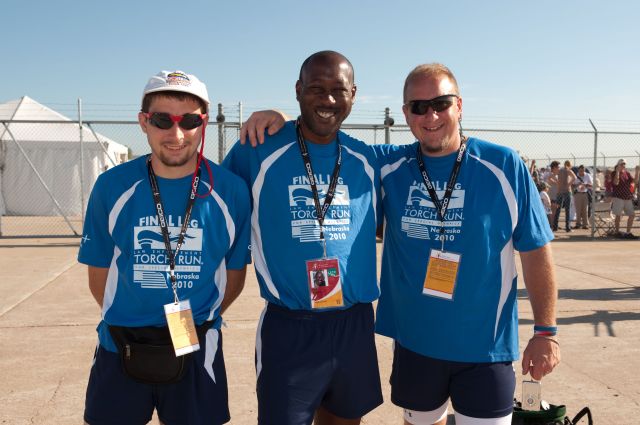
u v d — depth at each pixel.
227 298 2.30
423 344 2.30
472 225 2.22
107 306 2.08
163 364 2.01
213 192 2.11
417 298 2.30
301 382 2.18
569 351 4.45
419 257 2.30
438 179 2.32
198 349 2.05
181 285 2.05
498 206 2.23
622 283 7.09
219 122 10.35
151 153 2.14
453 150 2.32
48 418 3.23
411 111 2.29
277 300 2.22
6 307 5.74
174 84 1.96
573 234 12.63
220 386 2.15
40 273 7.59
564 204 13.07
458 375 2.29
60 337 4.73
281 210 2.20
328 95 2.13
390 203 2.41
